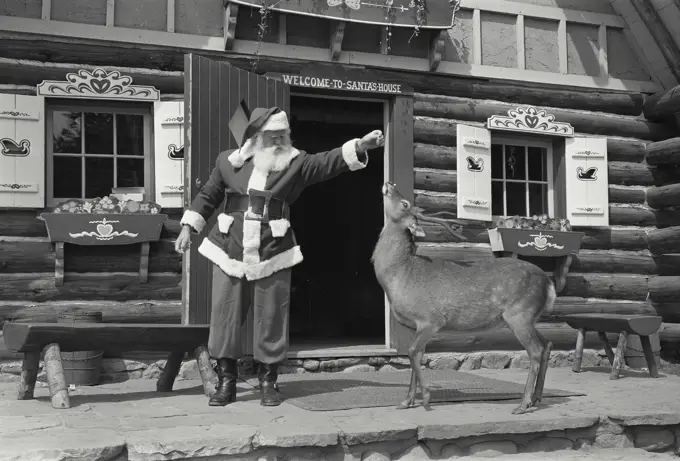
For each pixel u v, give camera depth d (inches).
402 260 186.7
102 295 247.3
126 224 241.8
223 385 192.1
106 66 254.1
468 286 184.5
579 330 279.9
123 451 145.3
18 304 239.9
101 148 258.1
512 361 291.9
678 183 321.7
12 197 237.9
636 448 184.4
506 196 312.8
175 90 260.2
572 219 307.9
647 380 254.5
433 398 200.1
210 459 148.9
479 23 300.7
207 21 264.5
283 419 168.9
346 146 190.5
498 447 172.2
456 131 292.7
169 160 252.5
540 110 305.6
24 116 240.1
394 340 276.4
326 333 402.9
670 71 320.2
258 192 188.9
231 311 188.4
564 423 177.2
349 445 158.7
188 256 233.3
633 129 324.2
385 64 282.7
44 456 137.3
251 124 190.2
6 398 201.6
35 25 244.1
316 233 429.7
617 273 316.5
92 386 229.1
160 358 248.4
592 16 319.0
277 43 270.4
